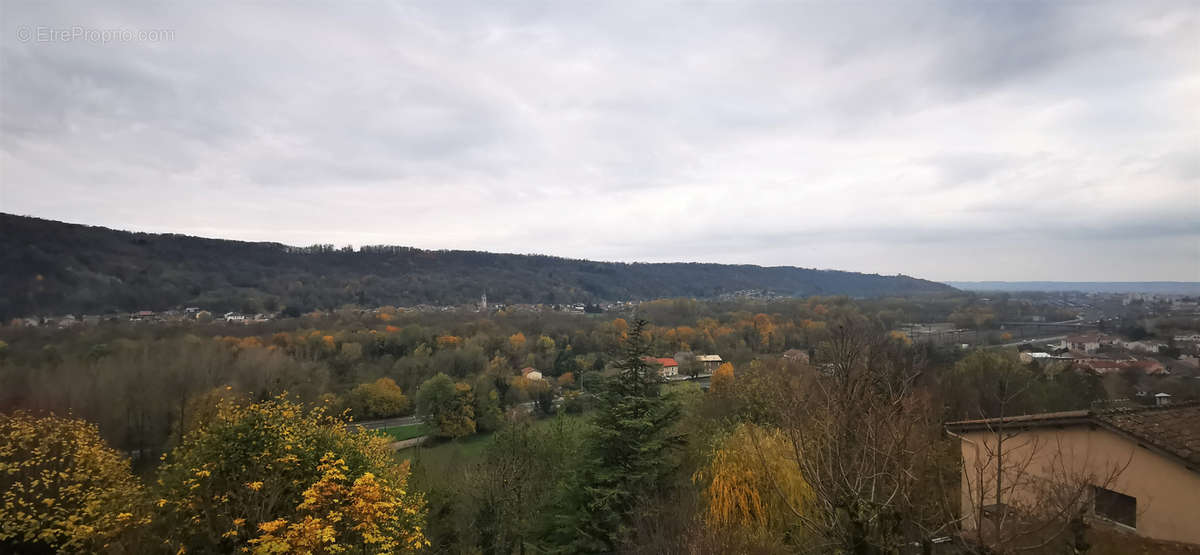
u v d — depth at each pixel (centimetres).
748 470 1148
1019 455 1080
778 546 966
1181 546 879
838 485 572
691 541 831
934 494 691
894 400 707
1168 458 912
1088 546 655
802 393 1059
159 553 881
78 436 1127
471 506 1727
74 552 924
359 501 834
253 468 924
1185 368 4378
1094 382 3077
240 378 3544
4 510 947
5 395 2739
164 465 992
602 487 1337
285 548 746
